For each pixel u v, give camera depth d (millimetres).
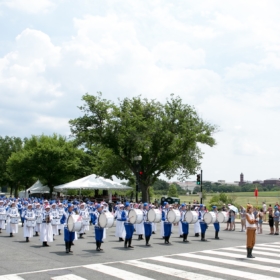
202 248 18953
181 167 55469
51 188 65750
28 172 65562
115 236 24422
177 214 20781
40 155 63031
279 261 14844
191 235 25750
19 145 90875
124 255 16391
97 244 17812
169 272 12469
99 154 66500
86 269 13016
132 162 45750
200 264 14055
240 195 103938
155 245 20078
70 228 16750
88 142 45750
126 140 43594
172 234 26438
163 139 44719
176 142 44969
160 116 46750
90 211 27609
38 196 71125
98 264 14039
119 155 45000
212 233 27625
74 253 16938
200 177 39906
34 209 23922
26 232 21078
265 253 17203
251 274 12164
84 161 66062
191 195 130875
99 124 44562
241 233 27875
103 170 55219
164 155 45281
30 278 11492
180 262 14508
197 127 46125
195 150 55344
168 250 18109
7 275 11938
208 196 91688
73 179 66938
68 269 13008
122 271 12648
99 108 43906
